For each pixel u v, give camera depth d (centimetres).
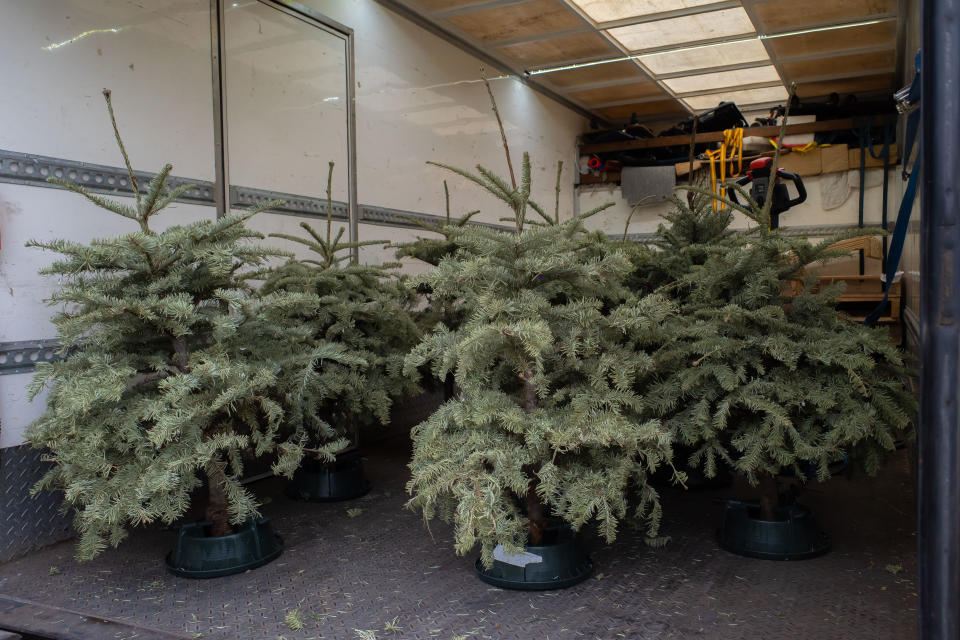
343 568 270
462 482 218
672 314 281
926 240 140
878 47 636
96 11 310
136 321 251
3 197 278
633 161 800
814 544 277
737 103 839
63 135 298
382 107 504
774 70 711
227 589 251
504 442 231
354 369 311
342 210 464
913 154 337
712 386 257
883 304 359
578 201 844
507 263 243
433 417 247
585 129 862
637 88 769
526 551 249
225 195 374
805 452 241
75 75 302
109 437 238
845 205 719
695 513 336
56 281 298
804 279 288
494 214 661
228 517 275
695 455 262
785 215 745
